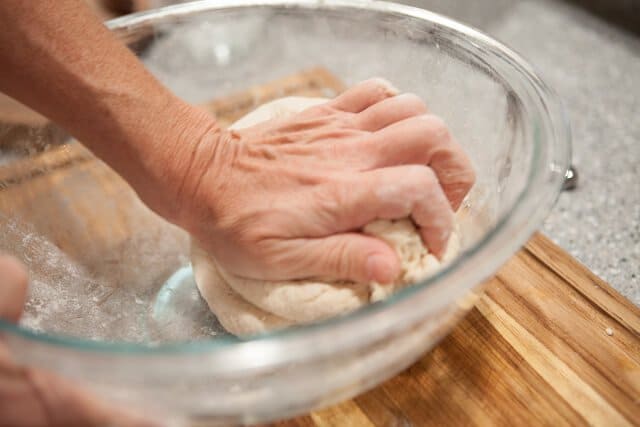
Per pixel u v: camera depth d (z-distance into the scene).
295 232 0.48
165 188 0.50
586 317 0.53
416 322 0.42
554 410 0.48
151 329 0.55
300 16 0.67
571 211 0.64
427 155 0.49
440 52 0.59
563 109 0.50
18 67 0.49
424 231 0.49
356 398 0.49
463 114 0.58
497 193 0.53
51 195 0.62
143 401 0.41
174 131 0.50
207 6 0.65
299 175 0.49
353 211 0.47
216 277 0.54
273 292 0.50
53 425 0.41
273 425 0.49
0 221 0.57
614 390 0.49
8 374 0.40
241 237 0.49
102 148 0.51
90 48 0.49
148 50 0.79
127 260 0.59
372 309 0.41
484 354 0.51
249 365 0.40
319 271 0.48
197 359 0.40
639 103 0.76
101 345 0.40
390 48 0.63
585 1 0.92
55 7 0.48
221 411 0.43
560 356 0.51
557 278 0.55
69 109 0.50
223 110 0.71
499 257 0.44
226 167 0.50
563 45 0.86
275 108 0.61
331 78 0.73
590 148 0.71
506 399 0.49
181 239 0.61
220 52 0.83
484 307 0.54
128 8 0.81
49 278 0.57
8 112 0.60
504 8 0.95
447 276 0.43
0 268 0.43
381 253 0.47
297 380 0.43
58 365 0.40
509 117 0.54
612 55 0.84
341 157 0.50
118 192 0.63
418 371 0.50
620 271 0.59
